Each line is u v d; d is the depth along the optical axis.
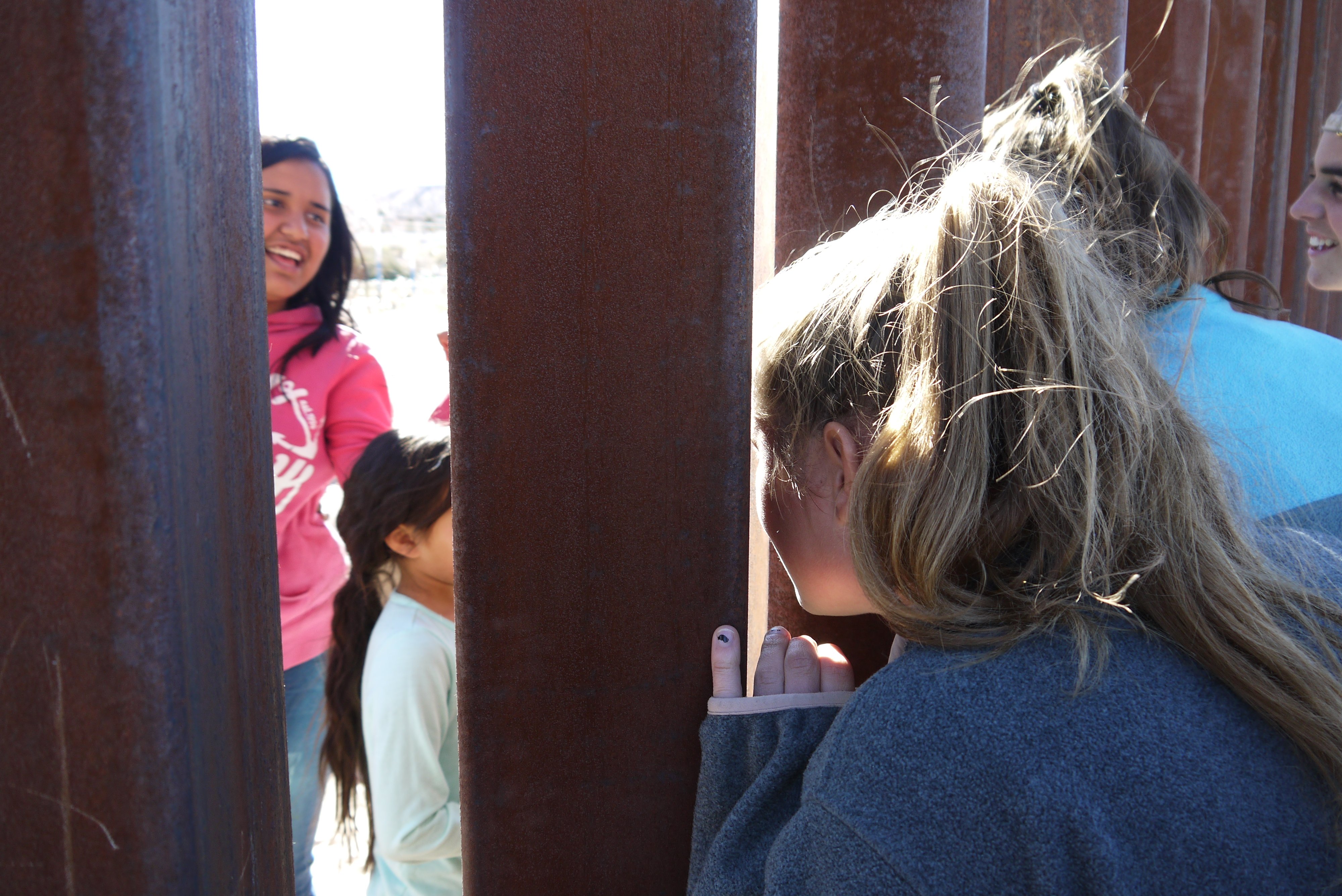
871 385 0.77
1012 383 0.70
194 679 0.46
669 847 0.81
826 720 0.78
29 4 0.40
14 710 0.45
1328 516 0.80
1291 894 0.59
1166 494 0.69
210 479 0.49
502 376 0.73
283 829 0.60
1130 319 0.78
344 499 2.15
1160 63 1.63
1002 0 1.35
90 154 0.41
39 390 0.42
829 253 0.85
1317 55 2.52
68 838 0.45
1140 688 0.63
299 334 2.52
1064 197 0.96
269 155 2.51
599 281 0.72
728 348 0.74
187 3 0.45
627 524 0.75
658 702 0.79
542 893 0.80
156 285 0.42
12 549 0.43
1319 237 1.95
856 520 0.72
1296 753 0.63
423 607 2.01
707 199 0.72
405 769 1.88
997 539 0.70
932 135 0.96
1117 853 0.58
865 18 0.95
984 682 0.64
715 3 0.69
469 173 0.70
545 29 0.69
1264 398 0.86
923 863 0.60
